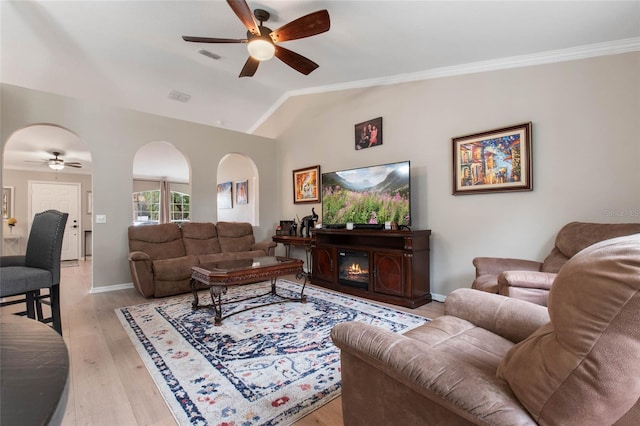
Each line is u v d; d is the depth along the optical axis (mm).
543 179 2846
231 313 3090
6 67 4039
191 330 2666
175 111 5930
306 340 2432
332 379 1871
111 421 1498
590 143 2613
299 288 4188
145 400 1666
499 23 2402
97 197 4070
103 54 3982
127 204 4305
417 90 3764
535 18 2283
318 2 2449
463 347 1309
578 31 2393
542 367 725
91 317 3023
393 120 4016
